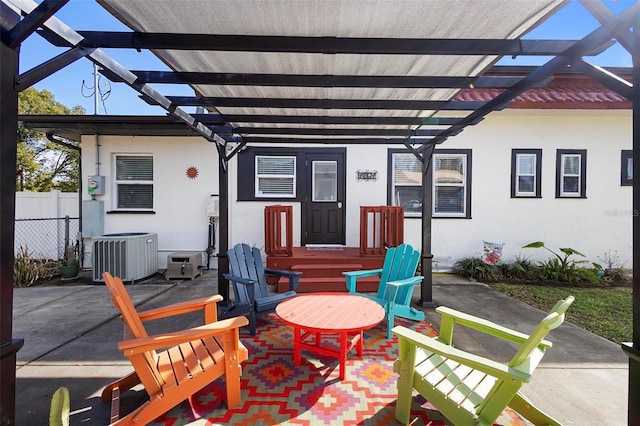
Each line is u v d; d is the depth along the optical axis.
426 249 4.46
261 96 3.12
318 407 2.18
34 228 7.11
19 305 4.44
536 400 2.28
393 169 6.67
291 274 3.84
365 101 3.07
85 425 2.04
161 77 2.39
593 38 1.76
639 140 1.46
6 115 1.47
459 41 1.96
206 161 6.74
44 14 1.47
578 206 6.69
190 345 2.38
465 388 1.91
